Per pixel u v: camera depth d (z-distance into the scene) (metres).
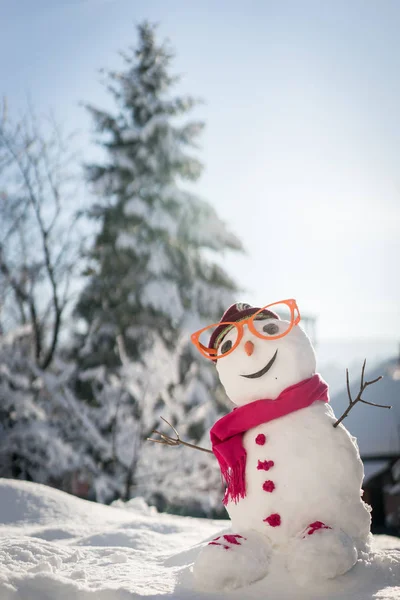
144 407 10.29
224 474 2.60
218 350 2.78
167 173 16.66
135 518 4.30
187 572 2.46
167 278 15.73
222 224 16.70
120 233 15.27
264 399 2.57
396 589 2.16
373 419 22.36
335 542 2.20
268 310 2.85
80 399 13.16
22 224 14.29
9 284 13.95
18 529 3.77
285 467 2.40
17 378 11.34
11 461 11.28
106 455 10.45
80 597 2.20
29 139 14.54
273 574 2.26
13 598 2.18
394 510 19.38
